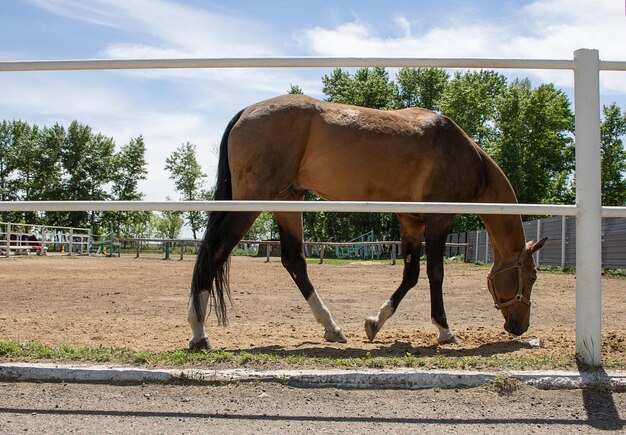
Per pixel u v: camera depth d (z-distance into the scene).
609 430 2.62
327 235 55.81
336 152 4.82
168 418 2.73
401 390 3.19
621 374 3.30
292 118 4.74
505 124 49.09
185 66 3.95
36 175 70.19
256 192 4.66
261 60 3.93
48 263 19.94
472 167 5.25
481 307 8.22
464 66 3.82
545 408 2.92
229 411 2.83
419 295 10.03
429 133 5.09
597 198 3.53
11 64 3.94
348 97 52.81
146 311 7.20
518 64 3.73
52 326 5.62
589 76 3.59
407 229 5.45
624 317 6.88
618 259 16.22
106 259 25.06
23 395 3.04
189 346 4.35
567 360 3.60
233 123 4.94
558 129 49.69
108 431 2.54
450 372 3.30
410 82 57.03
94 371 3.29
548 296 9.94
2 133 72.69
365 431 2.58
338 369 3.41
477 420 2.74
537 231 21.75
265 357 3.65
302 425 2.65
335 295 9.88
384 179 4.96
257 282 12.59
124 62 3.95
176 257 30.36
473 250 30.95
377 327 5.15
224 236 4.61
